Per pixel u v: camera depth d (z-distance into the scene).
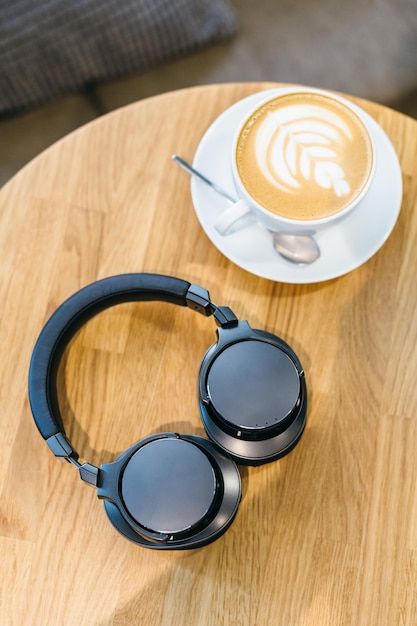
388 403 0.64
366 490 0.61
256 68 1.12
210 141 0.68
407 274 0.68
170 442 0.55
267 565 0.60
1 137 1.09
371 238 0.66
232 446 0.58
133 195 0.70
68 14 1.04
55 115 1.11
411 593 0.59
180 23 1.08
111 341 0.66
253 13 1.14
